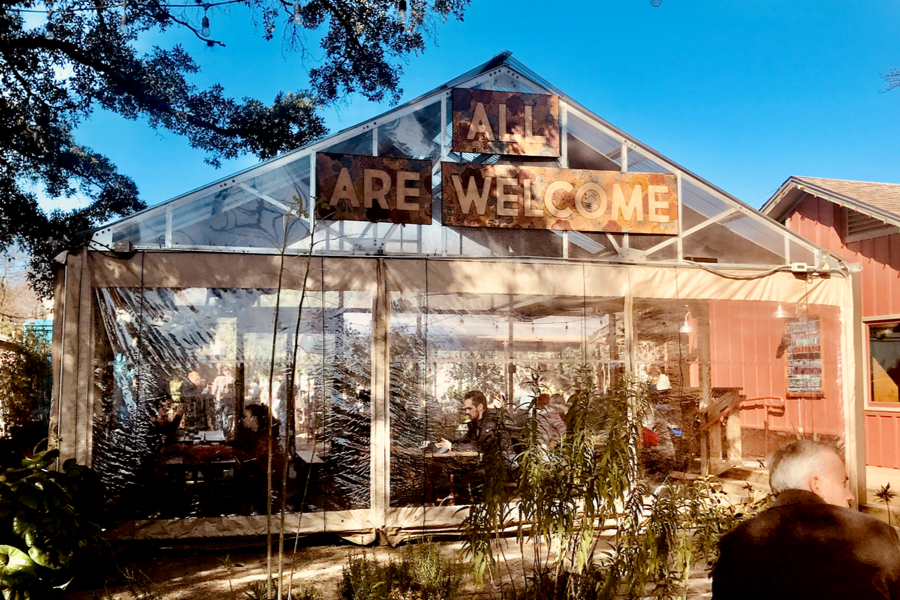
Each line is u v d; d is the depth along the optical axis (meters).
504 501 4.34
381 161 7.84
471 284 7.78
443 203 7.94
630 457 4.22
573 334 8.01
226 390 7.20
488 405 7.61
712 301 8.67
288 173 7.59
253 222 7.42
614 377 7.94
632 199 8.46
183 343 7.16
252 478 7.11
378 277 7.57
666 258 8.50
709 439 8.73
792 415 9.34
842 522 2.27
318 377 7.35
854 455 8.70
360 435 7.33
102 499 6.47
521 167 8.20
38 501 5.38
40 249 13.71
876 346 12.55
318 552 6.95
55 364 6.96
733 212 8.69
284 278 7.36
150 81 13.97
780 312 8.94
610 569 4.07
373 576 5.12
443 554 6.68
